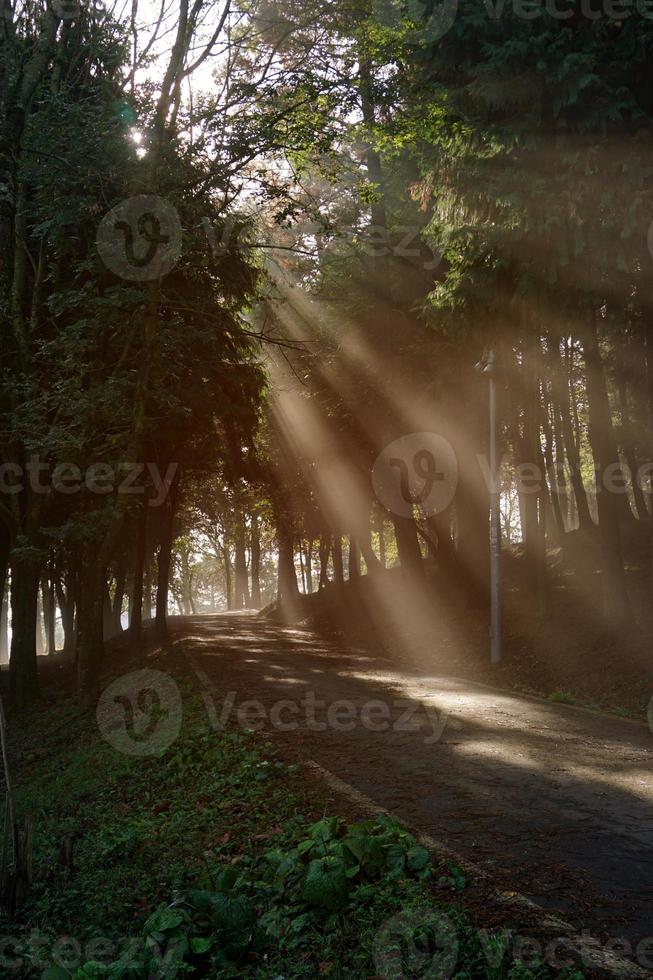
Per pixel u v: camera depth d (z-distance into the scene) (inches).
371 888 215.5
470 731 459.5
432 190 646.5
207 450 1034.7
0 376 758.5
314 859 228.4
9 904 262.4
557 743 422.6
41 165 625.6
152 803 362.9
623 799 305.7
